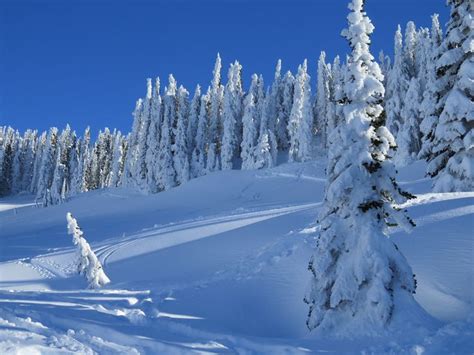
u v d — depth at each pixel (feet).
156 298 60.64
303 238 80.23
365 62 45.09
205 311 55.26
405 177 146.41
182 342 31.42
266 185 223.30
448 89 84.58
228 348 31.71
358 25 45.09
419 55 260.21
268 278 65.31
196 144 320.50
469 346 31.19
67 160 431.02
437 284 49.55
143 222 183.62
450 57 80.89
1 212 343.87
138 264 102.94
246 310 55.88
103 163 420.36
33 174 449.89
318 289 44.34
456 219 65.05
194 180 256.93
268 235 97.60
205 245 104.99
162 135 291.58
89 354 25.63
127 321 38.81
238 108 322.34
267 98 314.55
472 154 80.79
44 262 122.72
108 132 431.43
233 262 83.35
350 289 41.06
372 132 44.16
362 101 44.86
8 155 452.35
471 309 43.06
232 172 254.06
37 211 305.32
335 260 44.19
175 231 128.26
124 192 306.55
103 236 158.40
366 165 43.86
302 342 36.29
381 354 31.12
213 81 350.64
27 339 26.91
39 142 455.22
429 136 89.61
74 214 259.19
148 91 333.01
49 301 47.70
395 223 45.29
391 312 38.96
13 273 112.37
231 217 137.28
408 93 189.57
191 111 332.80
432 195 81.51
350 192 44.37
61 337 28.27
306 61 284.41
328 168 46.39
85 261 82.69
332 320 41.96
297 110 283.79
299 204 154.30
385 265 40.32
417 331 36.14
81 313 39.14
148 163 297.94
